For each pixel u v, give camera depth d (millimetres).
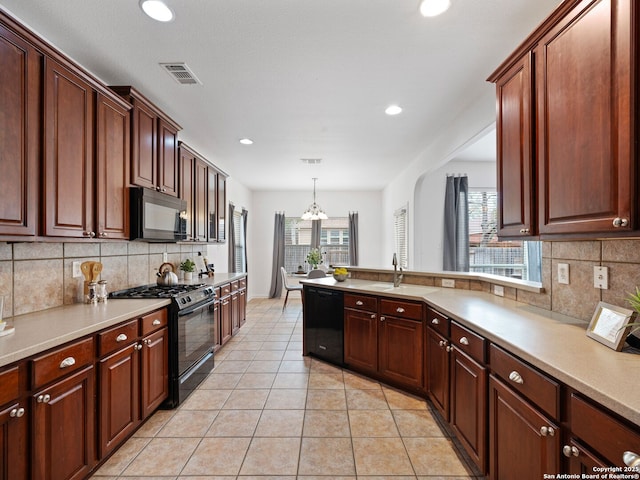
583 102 1246
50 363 1420
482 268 5031
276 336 4504
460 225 4879
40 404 1366
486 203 5059
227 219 6039
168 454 1945
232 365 3416
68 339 1518
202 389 2848
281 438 2107
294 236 7887
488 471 1585
